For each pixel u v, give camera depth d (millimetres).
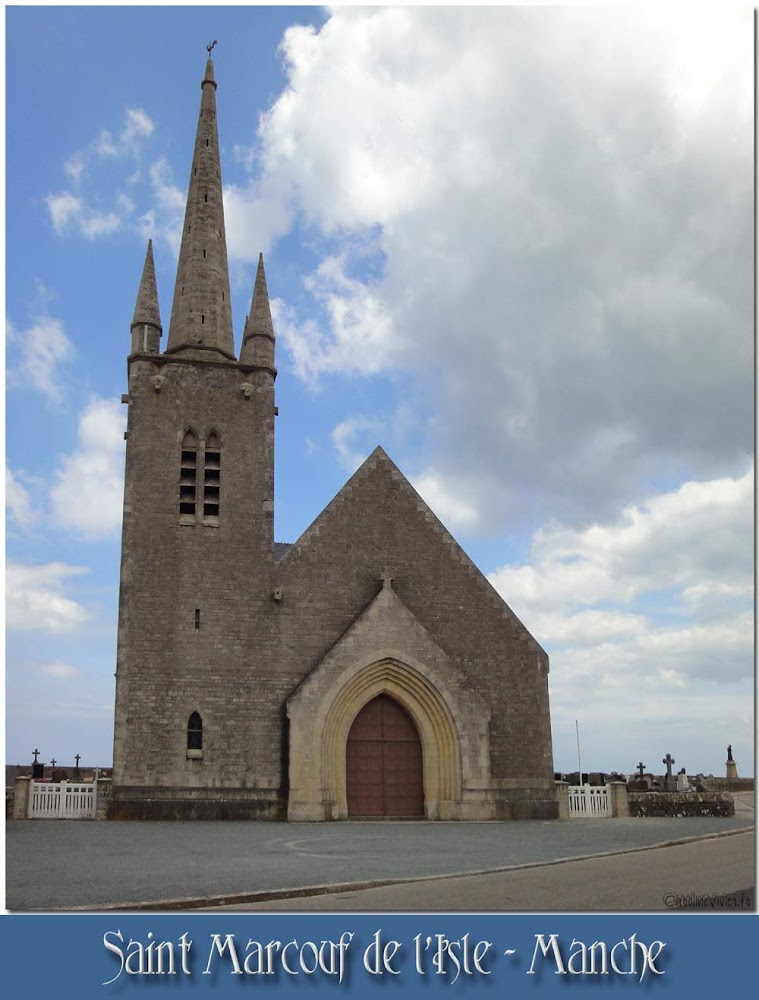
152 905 16766
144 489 41188
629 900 18203
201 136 48219
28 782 38469
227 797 38812
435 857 23859
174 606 40250
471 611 43594
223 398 42938
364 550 42938
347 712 40094
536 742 42656
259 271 45312
